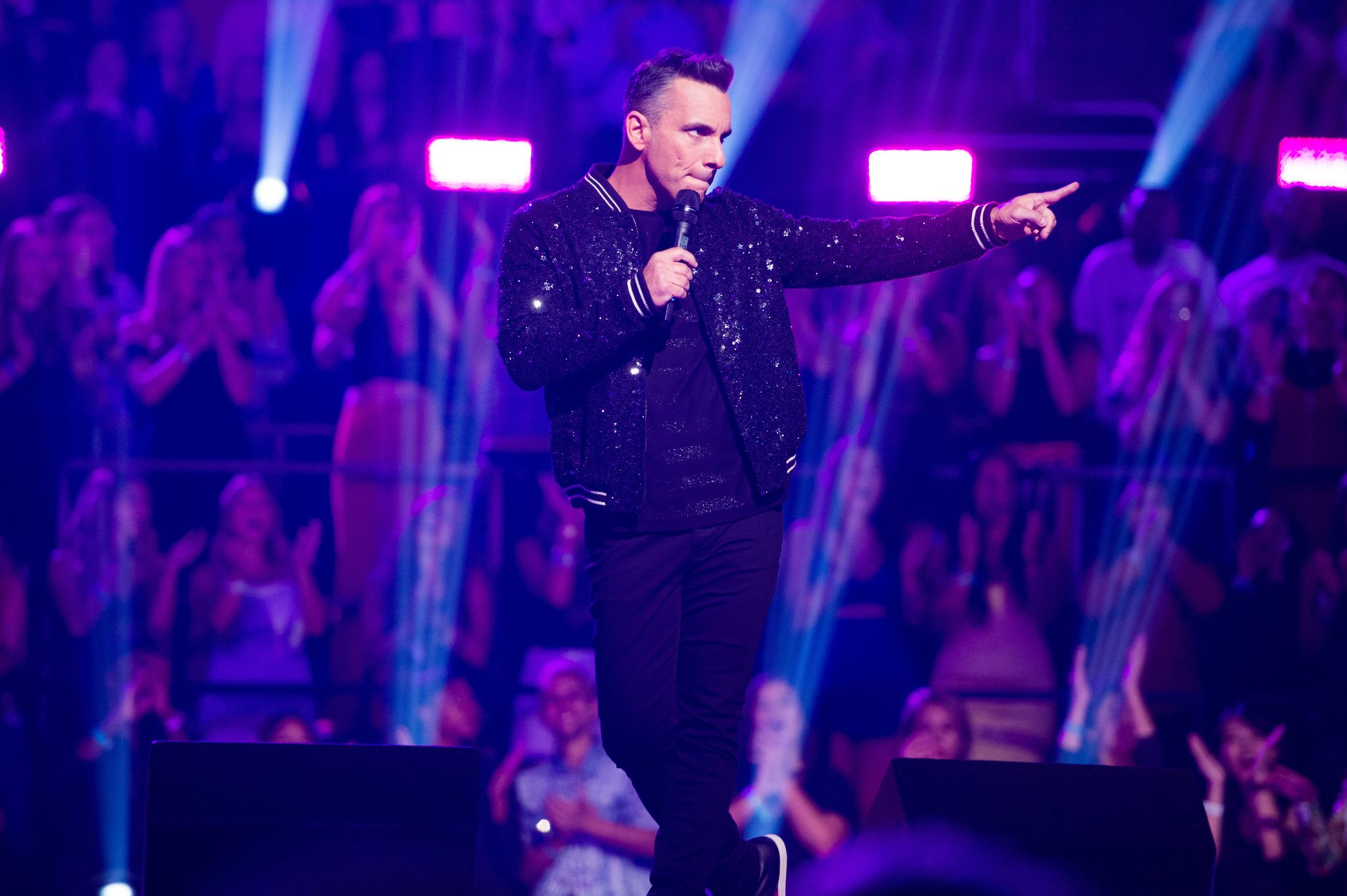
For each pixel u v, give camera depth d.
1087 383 20.95
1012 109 23.88
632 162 8.13
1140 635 19.47
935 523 19.84
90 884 18.36
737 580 8.07
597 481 7.79
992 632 19.28
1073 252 23.00
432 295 20.72
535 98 23.55
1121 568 19.62
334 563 20.02
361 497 19.88
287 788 8.09
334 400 20.66
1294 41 23.27
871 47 24.84
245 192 21.48
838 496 19.67
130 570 19.23
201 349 20.14
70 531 19.28
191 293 20.16
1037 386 20.80
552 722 17.97
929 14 25.11
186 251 20.17
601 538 8.05
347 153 22.62
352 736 19.19
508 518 20.33
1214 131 23.31
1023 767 8.18
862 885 8.12
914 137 23.12
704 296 7.96
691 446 7.96
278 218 21.48
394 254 20.66
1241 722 18.42
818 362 21.16
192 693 18.95
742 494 8.03
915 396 20.88
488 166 19.84
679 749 8.25
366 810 8.05
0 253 19.95
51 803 18.67
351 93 22.94
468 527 19.83
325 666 19.48
